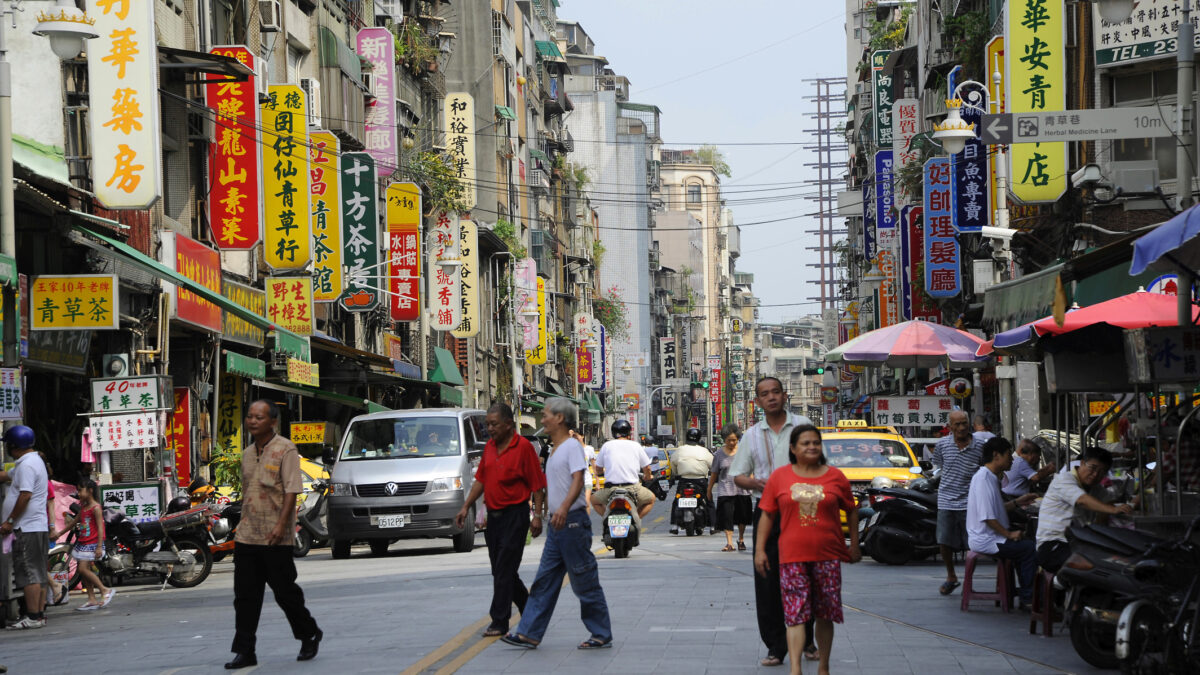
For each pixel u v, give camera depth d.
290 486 12.48
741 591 18.05
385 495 27.12
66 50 18.23
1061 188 28.34
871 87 84.69
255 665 12.48
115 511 22.22
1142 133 17.30
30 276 21.66
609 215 135.75
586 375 101.06
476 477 13.90
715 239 197.62
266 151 32.88
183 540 22.78
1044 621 13.85
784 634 11.81
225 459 29.12
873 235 77.06
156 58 24.91
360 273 41.06
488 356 71.94
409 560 26.09
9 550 17.17
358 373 42.69
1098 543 12.05
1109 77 28.41
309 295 34.84
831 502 10.88
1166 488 15.28
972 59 39.47
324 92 42.72
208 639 14.66
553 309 88.50
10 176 18.41
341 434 44.91
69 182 22.78
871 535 22.69
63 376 24.78
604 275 135.12
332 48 42.97
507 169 79.88
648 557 24.67
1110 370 15.28
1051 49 27.86
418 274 46.28
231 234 30.55
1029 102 27.89
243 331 31.20
